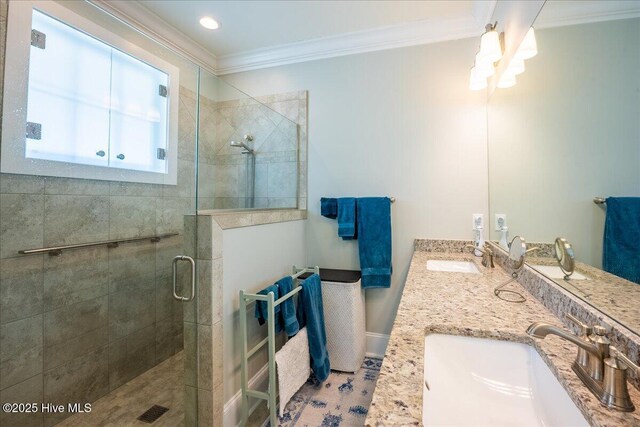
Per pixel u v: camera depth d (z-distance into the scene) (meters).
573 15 0.99
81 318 1.60
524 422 0.73
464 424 0.72
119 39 1.82
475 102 2.10
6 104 1.32
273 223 1.96
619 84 0.76
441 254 2.08
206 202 2.06
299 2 1.94
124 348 1.67
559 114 1.08
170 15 2.07
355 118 2.37
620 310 0.71
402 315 0.99
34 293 1.43
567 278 0.98
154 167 1.92
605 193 0.81
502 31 1.65
